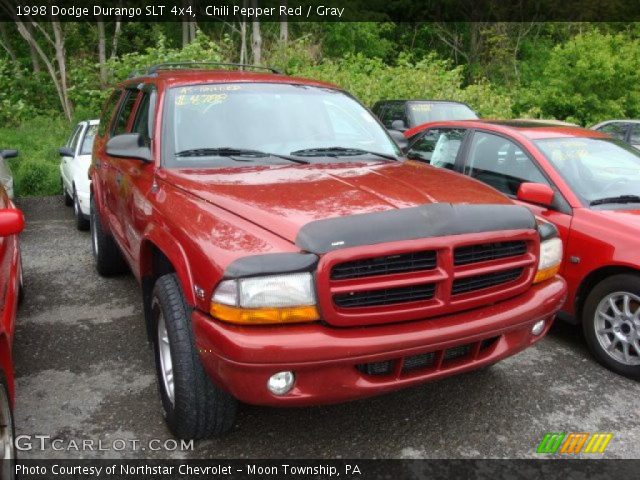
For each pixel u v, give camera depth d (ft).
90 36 83.41
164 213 10.85
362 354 8.73
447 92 54.90
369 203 9.80
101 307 17.56
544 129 17.49
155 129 12.87
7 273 12.82
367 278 8.88
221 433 10.66
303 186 10.73
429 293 9.35
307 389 8.77
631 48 67.87
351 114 14.89
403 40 110.73
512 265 10.07
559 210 14.85
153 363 13.87
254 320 8.54
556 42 102.89
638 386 13.00
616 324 13.56
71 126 64.28
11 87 73.77
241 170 11.91
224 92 13.83
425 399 12.25
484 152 17.93
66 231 27.84
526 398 12.35
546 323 11.06
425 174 12.10
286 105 14.05
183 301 10.13
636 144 39.91
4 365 9.21
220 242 9.11
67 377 13.17
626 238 13.43
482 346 10.38
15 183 38.17
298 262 8.56
